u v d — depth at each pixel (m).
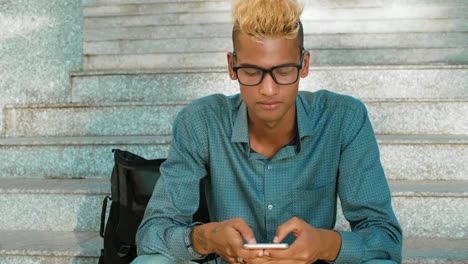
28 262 2.11
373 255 1.36
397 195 2.25
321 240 1.26
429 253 1.99
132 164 1.92
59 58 3.24
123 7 4.88
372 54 4.56
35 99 3.15
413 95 3.13
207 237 1.32
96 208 2.40
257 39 1.24
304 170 1.47
